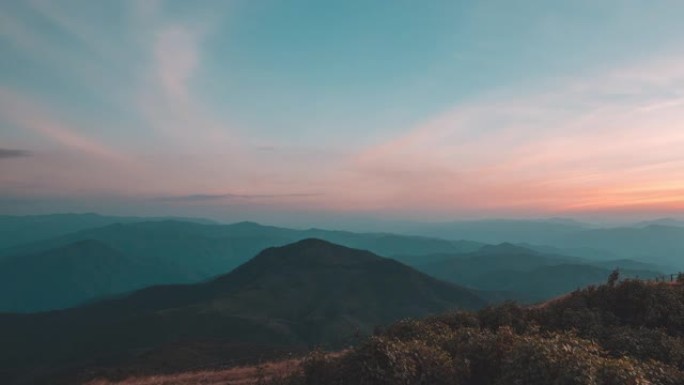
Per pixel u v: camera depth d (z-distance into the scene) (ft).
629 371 34.22
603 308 70.13
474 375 42.78
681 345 52.95
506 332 46.65
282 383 47.24
